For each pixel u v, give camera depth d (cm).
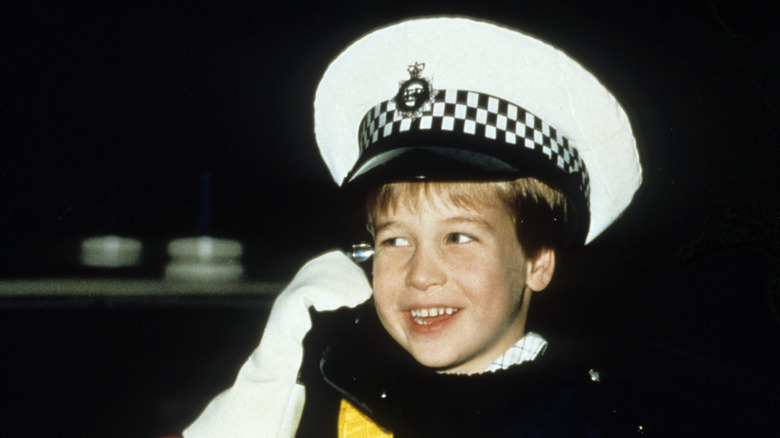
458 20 164
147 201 2734
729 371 129
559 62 160
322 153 195
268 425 188
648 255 142
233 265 1959
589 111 161
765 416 126
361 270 197
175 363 918
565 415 145
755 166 125
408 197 154
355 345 174
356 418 175
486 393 149
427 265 151
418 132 159
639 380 141
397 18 172
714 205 129
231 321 1171
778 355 127
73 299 1331
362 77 175
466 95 162
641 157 144
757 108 125
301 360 189
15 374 856
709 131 129
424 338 151
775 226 124
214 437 189
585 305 150
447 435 150
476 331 150
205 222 2644
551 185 157
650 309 140
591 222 173
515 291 153
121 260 2011
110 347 987
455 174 150
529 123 161
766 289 125
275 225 2588
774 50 124
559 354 150
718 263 129
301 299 192
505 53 162
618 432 140
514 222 154
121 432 694
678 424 134
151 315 1201
